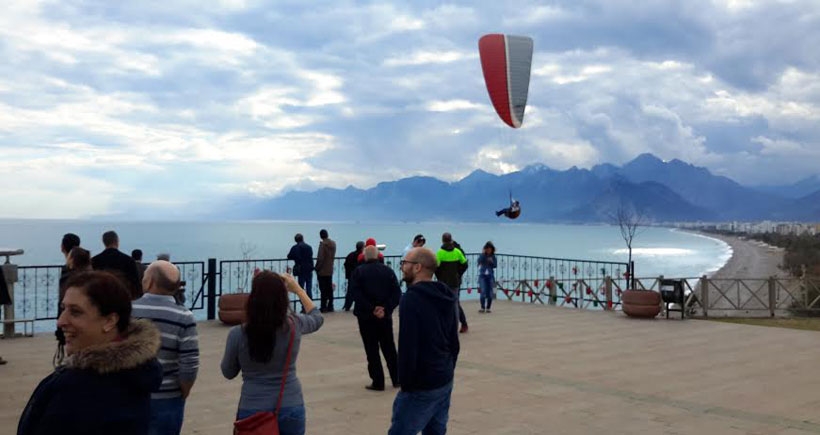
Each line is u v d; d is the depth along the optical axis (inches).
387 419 291.9
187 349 179.6
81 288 105.2
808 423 289.1
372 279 340.8
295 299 650.2
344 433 271.9
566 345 477.7
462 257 528.1
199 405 311.1
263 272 174.6
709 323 593.9
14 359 407.8
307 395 331.9
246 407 168.9
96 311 104.7
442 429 196.1
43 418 98.6
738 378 376.8
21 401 312.5
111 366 100.8
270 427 162.1
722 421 291.7
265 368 169.6
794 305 686.5
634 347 472.1
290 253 633.6
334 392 339.0
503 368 397.1
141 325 110.1
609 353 448.8
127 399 102.8
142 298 182.1
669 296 616.4
